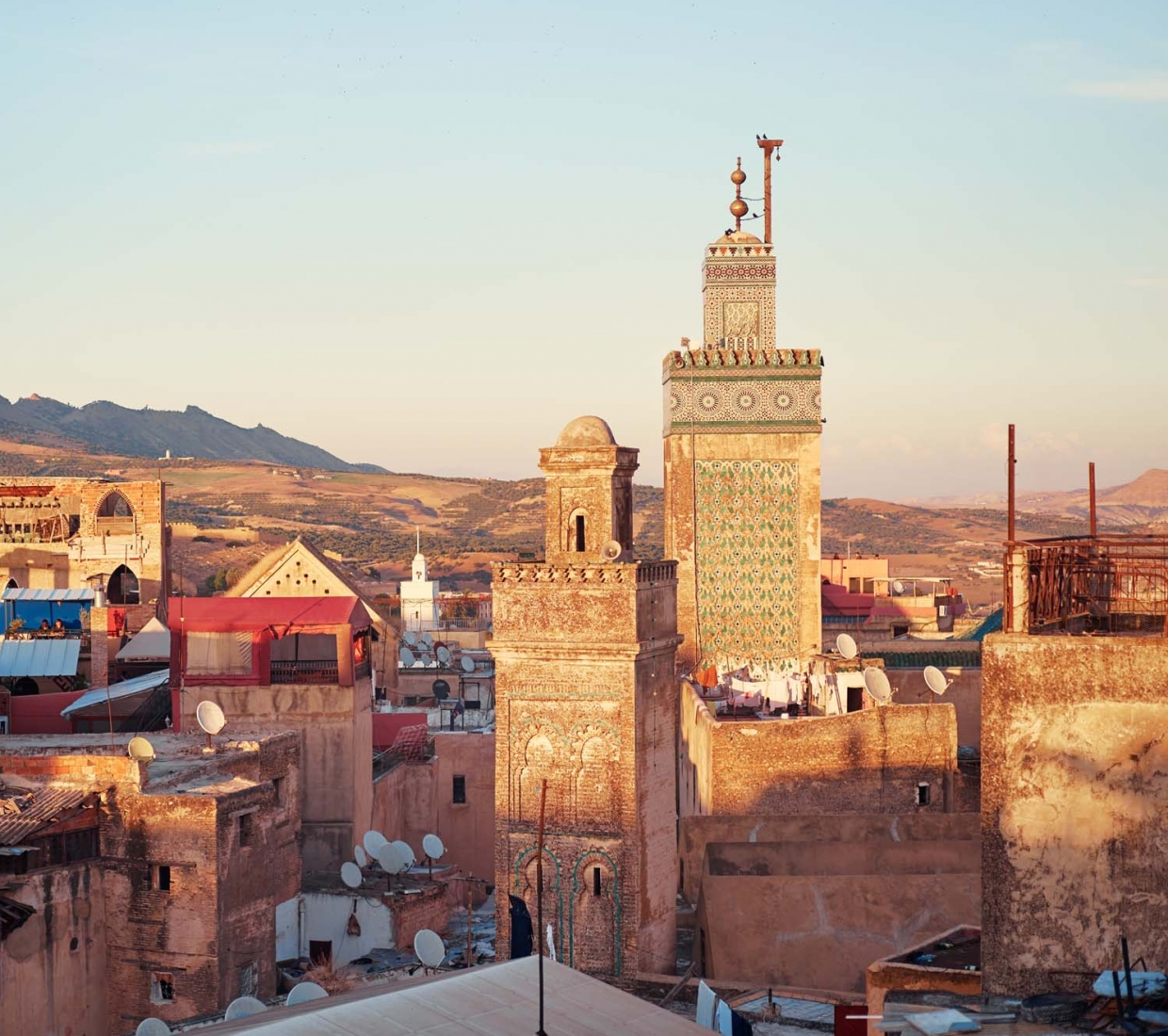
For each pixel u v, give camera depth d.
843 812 46.84
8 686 67.75
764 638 55.41
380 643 75.19
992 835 21.34
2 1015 37.22
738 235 57.41
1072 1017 20.08
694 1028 27.20
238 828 41.56
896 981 26.69
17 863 38.28
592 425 41.00
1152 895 20.94
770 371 55.38
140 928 40.62
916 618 84.38
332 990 40.56
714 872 39.69
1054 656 21.16
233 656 52.34
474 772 58.38
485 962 45.12
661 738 41.31
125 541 75.38
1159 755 20.92
